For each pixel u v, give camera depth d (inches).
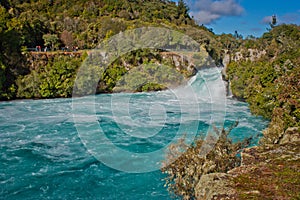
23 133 638.5
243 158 189.6
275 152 194.9
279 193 135.5
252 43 1817.2
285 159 179.2
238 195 135.9
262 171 162.2
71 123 706.2
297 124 388.5
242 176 157.2
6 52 1229.7
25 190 382.0
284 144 211.5
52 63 1301.7
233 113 764.0
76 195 367.2
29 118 784.9
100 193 368.2
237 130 592.7
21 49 1298.0
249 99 792.3
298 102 412.8
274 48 1267.2
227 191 140.6
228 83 1011.9
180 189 238.4
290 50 1123.3
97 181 397.1
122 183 381.7
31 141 581.9
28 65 1279.5
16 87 1189.7
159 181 376.5
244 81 940.0
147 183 373.7
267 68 766.5
